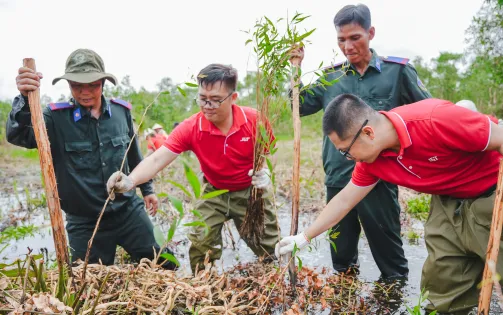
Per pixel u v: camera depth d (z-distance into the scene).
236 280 3.19
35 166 13.71
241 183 3.48
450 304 2.72
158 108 12.66
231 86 2.98
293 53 2.87
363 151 2.33
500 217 1.88
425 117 2.29
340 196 2.74
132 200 3.68
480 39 13.98
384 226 3.38
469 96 27.75
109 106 3.58
